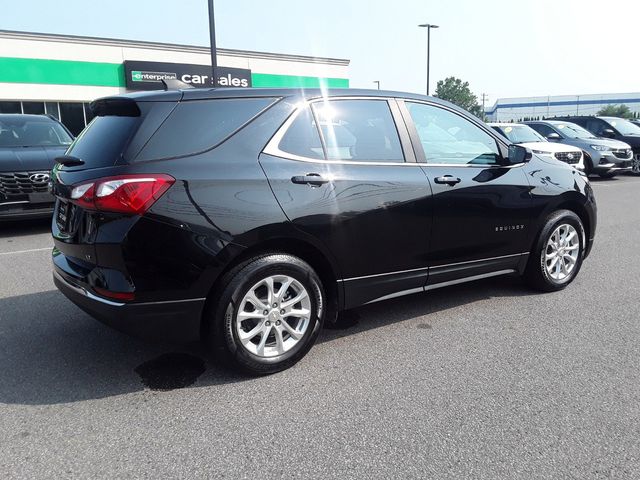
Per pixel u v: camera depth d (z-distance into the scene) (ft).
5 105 68.49
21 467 7.78
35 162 24.13
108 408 9.43
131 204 9.12
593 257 20.20
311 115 11.22
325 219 10.78
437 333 12.78
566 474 7.57
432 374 10.66
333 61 98.53
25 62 68.49
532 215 14.57
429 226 12.44
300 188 10.53
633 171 55.21
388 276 12.09
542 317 13.78
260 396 9.84
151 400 9.71
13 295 15.70
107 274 9.42
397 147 12.26
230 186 9.83
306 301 10.85
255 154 10.32
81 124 75.00
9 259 19.98
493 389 10.02
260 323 10.43
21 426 8.86
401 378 10.50
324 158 11.12
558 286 15.71
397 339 12.44
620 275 17.67
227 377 10.59
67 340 12.42
